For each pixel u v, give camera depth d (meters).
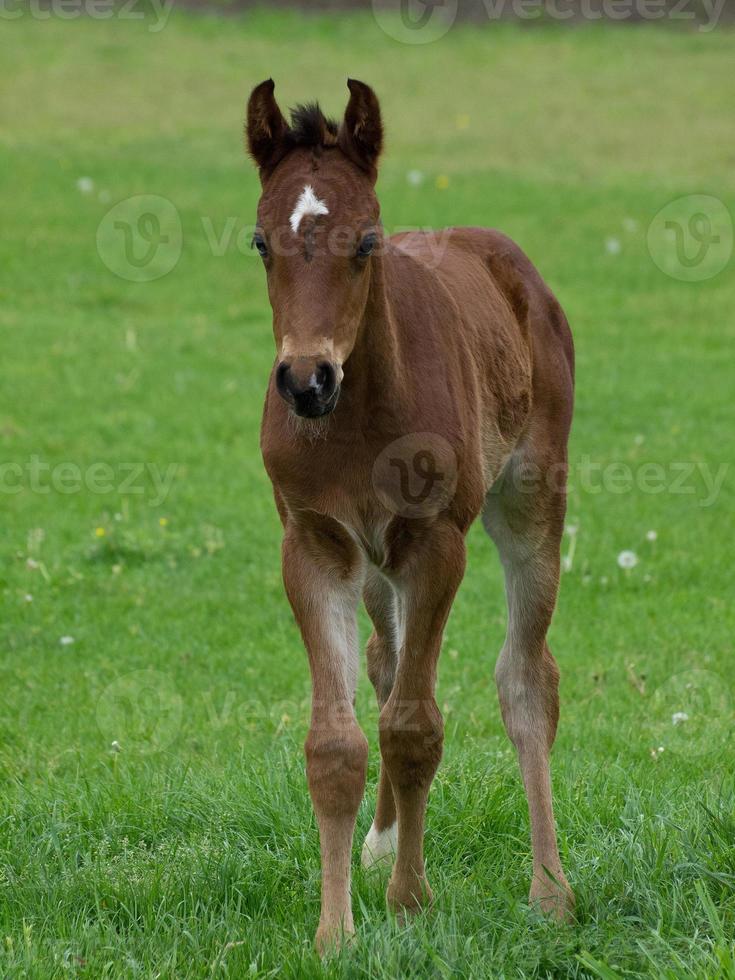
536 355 8.11
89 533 13.74
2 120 30.91
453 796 7.59
